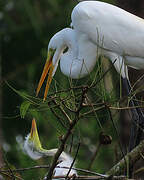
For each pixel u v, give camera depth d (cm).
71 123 632
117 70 948
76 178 655
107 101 647
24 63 1509
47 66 977
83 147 1136
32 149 790
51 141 1073
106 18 945
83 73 965
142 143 747
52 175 675
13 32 1513
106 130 768
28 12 1449
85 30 948
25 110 679
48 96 678
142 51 943
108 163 1068
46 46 1422
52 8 1485
